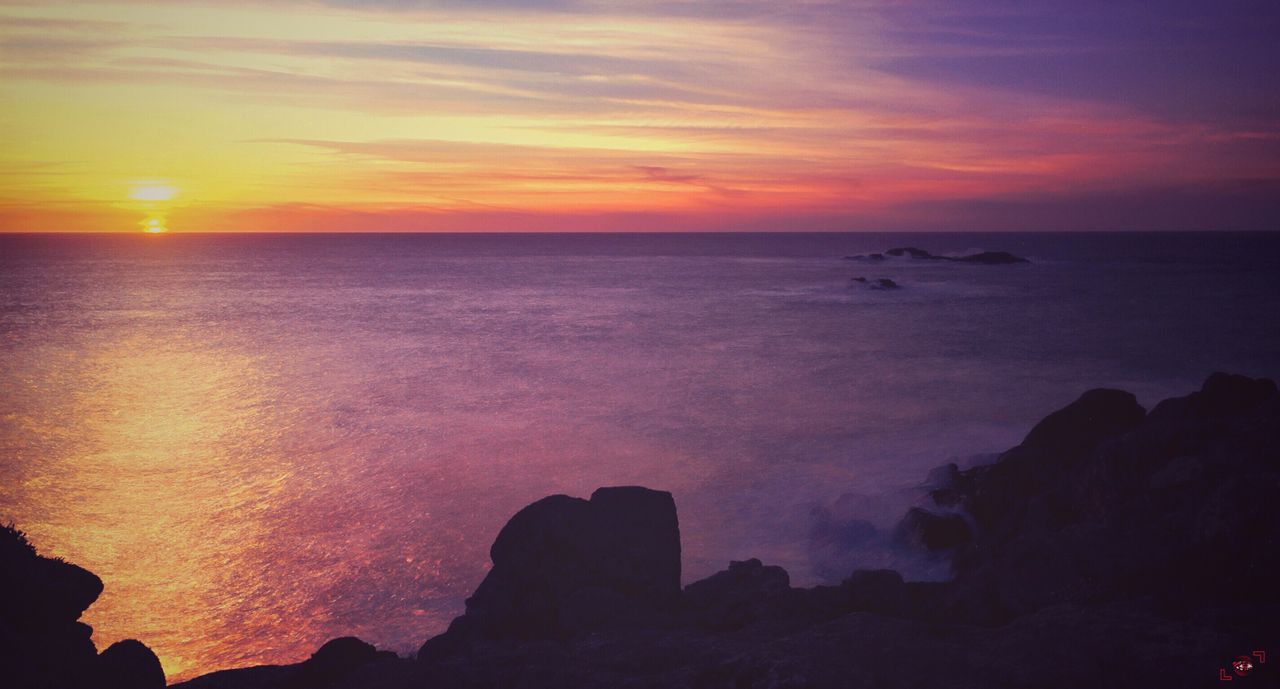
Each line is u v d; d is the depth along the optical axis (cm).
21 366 4400
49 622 829
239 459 2550
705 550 1794
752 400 3319
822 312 7081
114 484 2305
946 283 10625
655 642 938
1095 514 1350
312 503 2141
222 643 1429
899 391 3456
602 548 1205
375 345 5141
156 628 1480
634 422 2966
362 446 2688
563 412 3152
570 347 4953
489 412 3166
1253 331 5319
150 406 3344
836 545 1745
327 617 1520
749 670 788
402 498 2173
